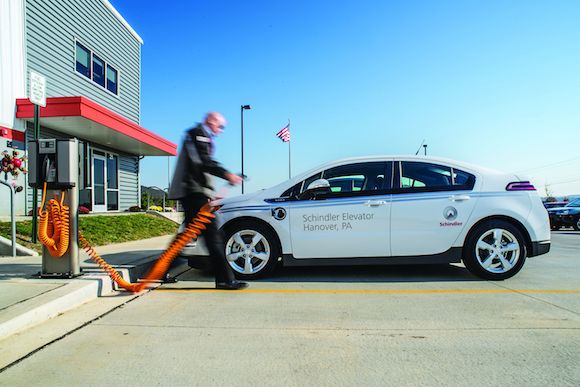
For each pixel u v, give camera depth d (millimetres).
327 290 4566
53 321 3430
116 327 3283
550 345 2896
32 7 10477
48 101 9844
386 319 3500
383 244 4984
